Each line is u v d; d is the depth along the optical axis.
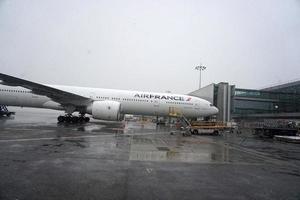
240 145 14.84
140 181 5.70
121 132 18.41
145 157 8.71
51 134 13.99
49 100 23.95
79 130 17.42
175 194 4.96
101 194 4.72
